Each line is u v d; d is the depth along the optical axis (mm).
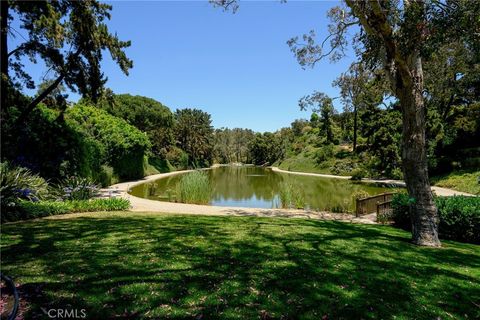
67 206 9586
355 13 6094
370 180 29062
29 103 13039
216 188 24500
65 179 13219
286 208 13938
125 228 6828
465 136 25766
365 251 5707
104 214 9328
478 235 7551
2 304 3082
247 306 3316
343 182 28469
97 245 5281
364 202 12273
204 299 3416
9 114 11492
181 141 55062
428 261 5324
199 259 4699
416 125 6410
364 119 37562
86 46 13117
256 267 4461
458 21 5242
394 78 6418
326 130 53031
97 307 3127
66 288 3492
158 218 8703
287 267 4527
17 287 3457
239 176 37969
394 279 4324
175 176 35281
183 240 5863
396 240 6953
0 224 7082
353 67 12125
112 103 16625
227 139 100250
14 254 4633
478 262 5496
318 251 5500
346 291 3822
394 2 6496
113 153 23562
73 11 12281
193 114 74562
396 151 30000
